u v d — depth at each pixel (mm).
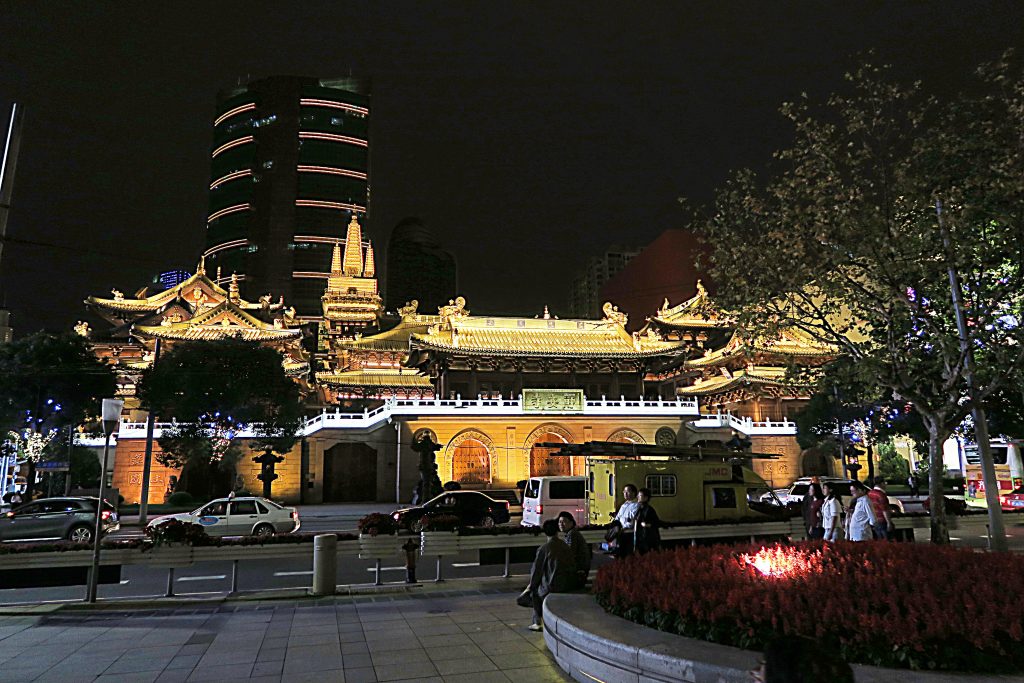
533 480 27844
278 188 197000
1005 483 36125
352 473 53188
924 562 9750
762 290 17500
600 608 9820
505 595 14773
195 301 81125
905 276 16141
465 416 53938
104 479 14891
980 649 6906
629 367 63500
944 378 17500
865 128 16484
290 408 48531
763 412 67000
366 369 69688
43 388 43812
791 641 4004
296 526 27516
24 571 14414
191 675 9008
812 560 10195
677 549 11555
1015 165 14945
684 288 105000
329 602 14125
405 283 192375
